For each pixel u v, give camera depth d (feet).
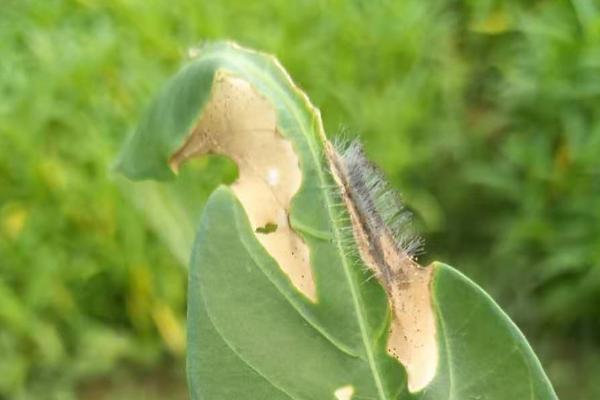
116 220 4.09
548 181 4.23
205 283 1.30
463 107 4.68
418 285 1.35
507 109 4.48
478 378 1.33
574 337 4.13
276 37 4.41
